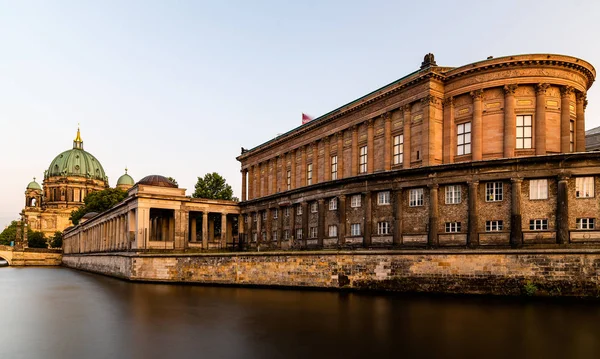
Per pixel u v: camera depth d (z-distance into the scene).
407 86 52.53
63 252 140.25
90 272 90.62
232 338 24.05
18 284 59.84
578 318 25.89
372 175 47.50
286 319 28.45
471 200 39.97
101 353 21.77
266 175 84.81
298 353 21.05
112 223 84.81
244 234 79.00
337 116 63.91
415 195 44.28
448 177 41.47
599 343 21.52
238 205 79.62
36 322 29.91
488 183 39.97
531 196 37.97
